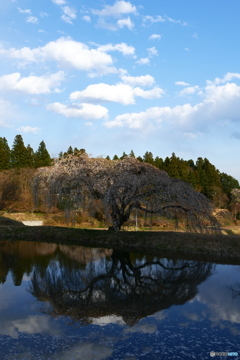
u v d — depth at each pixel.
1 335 6.74
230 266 14.30
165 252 17.75
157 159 82.50
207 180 69.31
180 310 8.45
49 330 7.03
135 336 6.77
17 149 62.19
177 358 5.82
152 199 19.95
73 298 9.44
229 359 5.81
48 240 22.75
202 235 18.97
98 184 20.16
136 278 12.08
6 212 42.31
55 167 21.94
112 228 22.83
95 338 6.64
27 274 12.23
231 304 8.98
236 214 48.94
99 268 13.64
